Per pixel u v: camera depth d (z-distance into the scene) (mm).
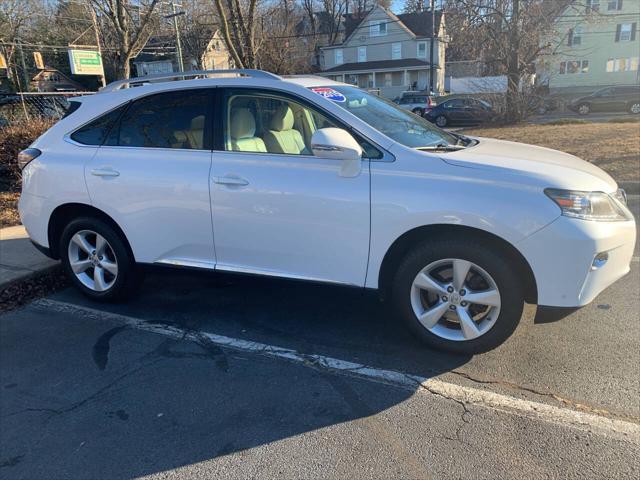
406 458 2547
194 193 3770
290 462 2551
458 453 2568
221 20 9680
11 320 4227
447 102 24672
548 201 2988
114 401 3098
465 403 2963
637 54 41656
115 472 2539
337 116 3494
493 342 3270
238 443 2703
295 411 2947
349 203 3328
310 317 4109
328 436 2730
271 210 3543
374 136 3377
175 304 4438
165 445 2711
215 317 4164
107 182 4059
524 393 3031
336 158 3232
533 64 20938
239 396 3105
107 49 21938
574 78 43594
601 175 3400
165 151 3926
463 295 3273
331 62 51875
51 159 4328
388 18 48188
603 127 15430
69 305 4496
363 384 3188
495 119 20250
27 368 3496
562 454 2535
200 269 3932
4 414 3014
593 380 3127
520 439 2650
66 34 34969
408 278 3365
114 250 4230
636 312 3969
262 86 3725
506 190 3045
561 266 2990
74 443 2752
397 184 3229
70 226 4355
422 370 3316
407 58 48562
